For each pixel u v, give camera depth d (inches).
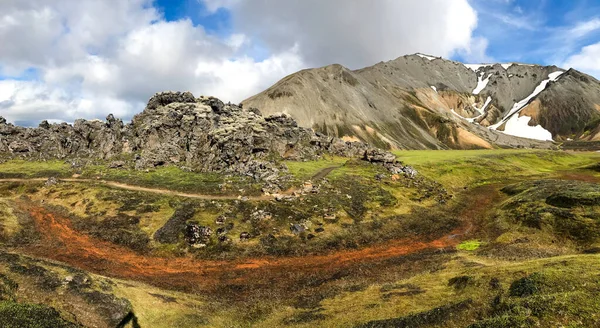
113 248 2456.9
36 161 4825.3
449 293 1456.7
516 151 7751.0
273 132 5374.0
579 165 6875.0
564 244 2338.8
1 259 1521.9
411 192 3944.4
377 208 3361.2
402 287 1628.9
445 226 3090.6
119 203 3142.2
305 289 1899.6
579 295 1051.9
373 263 2265.0
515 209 3107.8
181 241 2524.6
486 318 1085.8
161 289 1825.8
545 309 1010.1
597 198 2738.7
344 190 3747.5
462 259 2116.1
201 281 2046.0
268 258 2399.1
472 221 3243.1
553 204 2940.5
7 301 1210.6
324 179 4057.6
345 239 2728.8
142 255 2381.9
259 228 2763.3
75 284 1433.3
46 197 3383.4
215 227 2723.9
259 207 3090.6
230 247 2488.9
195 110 5408.5
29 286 1352.1
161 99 5885.8
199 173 4224.9
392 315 1285.7
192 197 3390.7
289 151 5310.0
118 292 1503.4
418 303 1381.6
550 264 1499.8
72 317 1243.2
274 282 2033.7
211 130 4931.1
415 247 2645.2
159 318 1402.6
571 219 2561.5
